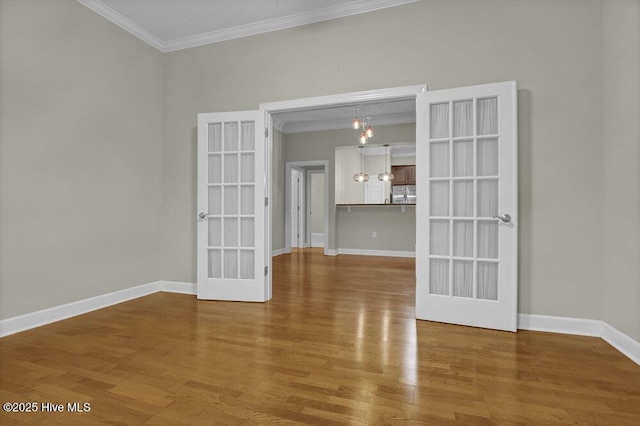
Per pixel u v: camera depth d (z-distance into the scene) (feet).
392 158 29.50
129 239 10.66
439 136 8.63
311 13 9.90
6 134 7.52
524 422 4.44
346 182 25.57
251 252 10.54
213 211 10.81
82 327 8.11
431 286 8.75
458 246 8.50
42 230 8.27
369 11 9.48
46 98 8.31
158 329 7.98
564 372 5.84
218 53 11.13
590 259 7.62
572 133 7.72
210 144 10.82
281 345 7.02
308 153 22.18
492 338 7.46
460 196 8.46
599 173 7.52
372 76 9.41
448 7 8.73
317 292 11.69
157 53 11.64
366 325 8.29
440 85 8.80
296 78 10.21
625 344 6.66
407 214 21.61
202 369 5.93
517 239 8.05
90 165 9.43
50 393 5.13
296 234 26.58
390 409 4.73
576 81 7.68
